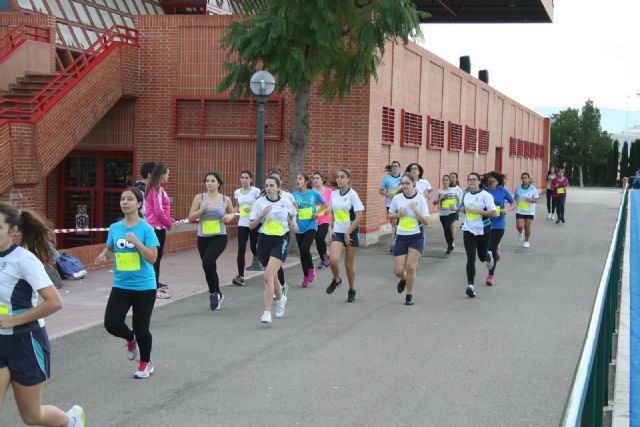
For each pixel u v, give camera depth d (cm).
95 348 861
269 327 983
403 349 872
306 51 1605
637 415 682
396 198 1147
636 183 7075
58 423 524
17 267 494
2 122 1528
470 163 3328
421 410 656
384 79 2073
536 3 3219
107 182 2156
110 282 1312
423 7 3297
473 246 1216
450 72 2886
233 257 1686
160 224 1130
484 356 844
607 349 698
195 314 1063
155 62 2062
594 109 7931
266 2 1598
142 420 626
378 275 1454
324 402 677
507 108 4184
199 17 2033
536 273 1503
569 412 289
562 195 2750
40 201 2122
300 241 1311
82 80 1798
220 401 678
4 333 492
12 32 1900
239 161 2034
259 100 1516
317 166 1947
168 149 2073
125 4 2536
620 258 1351
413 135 2409
